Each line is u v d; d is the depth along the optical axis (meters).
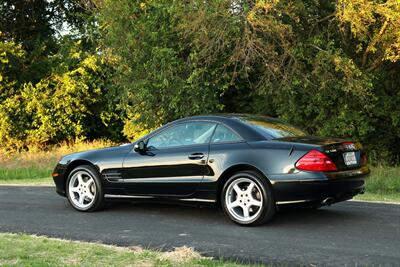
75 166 8.61
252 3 13.95
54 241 6.28
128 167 7.99
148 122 16.23
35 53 24.97
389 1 12.77
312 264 5.36
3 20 25.70
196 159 7.43
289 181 6.75
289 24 14.50
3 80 24.17
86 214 8.30
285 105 15.51
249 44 13.59
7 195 10.88
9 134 24.50
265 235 6.65
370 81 14.34
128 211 8.49
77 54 23.62
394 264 5.33
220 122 7.50
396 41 13.09
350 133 15.50
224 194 7.22
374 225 7.22
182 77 15.21
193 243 6.28
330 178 6.68
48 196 10.59
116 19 15.66
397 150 17.50
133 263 5.22
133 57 15.48
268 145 7.02
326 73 14.07
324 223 7.36
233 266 5.12
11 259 5.36
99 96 24.38
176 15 14.19
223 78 15.34
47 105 24.05
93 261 5.30
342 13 13.48
